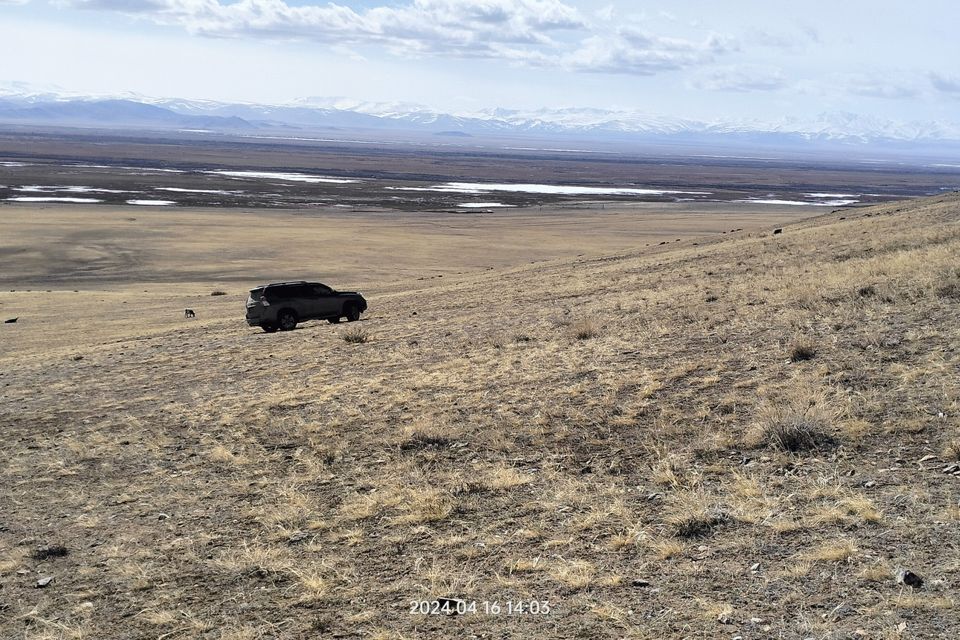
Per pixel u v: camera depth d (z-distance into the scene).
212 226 105.75
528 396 15.27
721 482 10.06
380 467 12.36
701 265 37.94
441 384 17.31
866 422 11.05
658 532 8.85
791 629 6.58
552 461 11.70
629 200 184.50
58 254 80.62
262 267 76.88
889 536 7.95
